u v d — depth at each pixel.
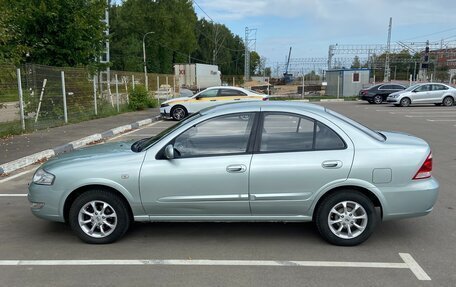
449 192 6.95
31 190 4.90
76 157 4.98
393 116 21.22
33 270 4.21
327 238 4.77
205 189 4.65
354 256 4.50
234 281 3.95
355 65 68.44
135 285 3.88
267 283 3.90
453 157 9.99
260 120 4.76
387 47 58.28
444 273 4.11
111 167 4.70
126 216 4.82
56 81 16.19
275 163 4.61
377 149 4.64
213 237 5.05
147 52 82.50
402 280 3.96
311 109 4.87
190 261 4.39
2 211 6.13
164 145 4.75
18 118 14.40
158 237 5.07
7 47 14.20
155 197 4.69
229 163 4.62
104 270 4.20
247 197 4.64
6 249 4.76
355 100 38.12
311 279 3.98
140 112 23.05
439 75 63.16
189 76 53.72
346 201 4.67
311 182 4.60
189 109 19.83
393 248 4.71
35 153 10.07
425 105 29.72
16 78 13.84
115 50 77.62
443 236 5.07
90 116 18.94
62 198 4.75
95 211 4.82
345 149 4.64
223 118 4.77
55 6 17.41
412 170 4.61
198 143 4.75
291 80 67.94
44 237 5.11
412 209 4.65
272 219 4.75
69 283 3.93
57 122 16.09
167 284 3.89
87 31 18.75
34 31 17.73
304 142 4.70
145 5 83.25
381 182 4.59
